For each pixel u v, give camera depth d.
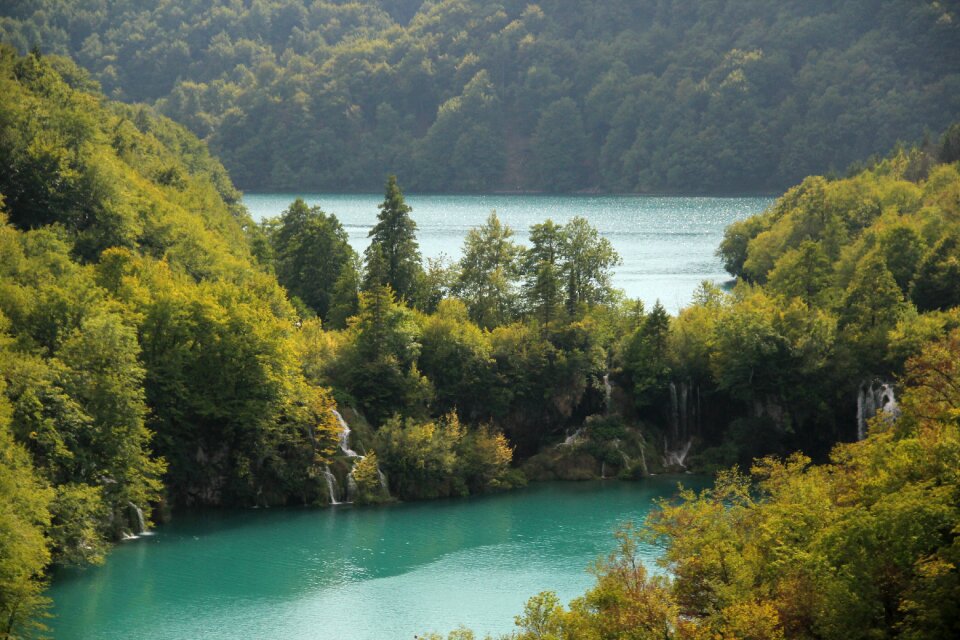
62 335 100.94
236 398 109.88
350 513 110.50
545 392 129.38
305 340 126.00
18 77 171.12
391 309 125.88
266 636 79.00
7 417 84.50
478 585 90.25
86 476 93.31
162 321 108.88
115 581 89.31
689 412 133.38
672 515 69.69
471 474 120.06
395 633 79.88
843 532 59.75
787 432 128.75
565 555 97.88
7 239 112.25
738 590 59.88
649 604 57.53
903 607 55.69
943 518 58.44
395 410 122.00
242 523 105.81
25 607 73.44
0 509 74.25
